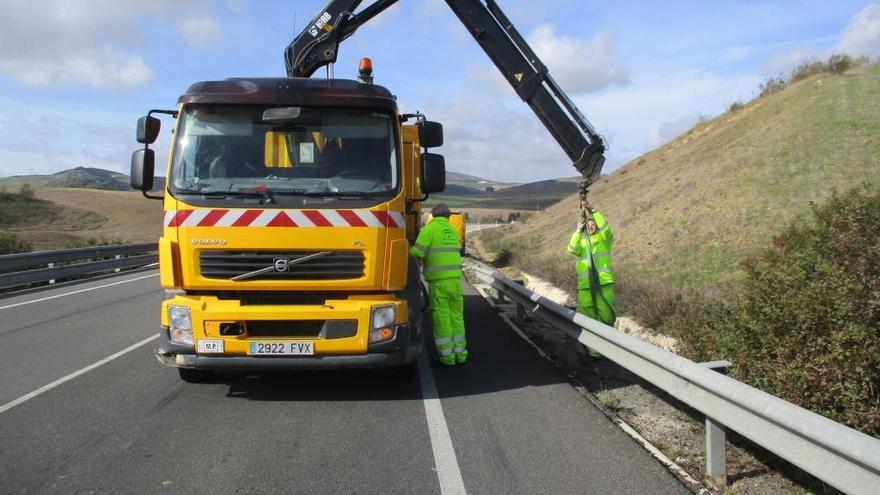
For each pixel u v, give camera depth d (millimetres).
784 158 19297
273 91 6219
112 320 10836
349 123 6254
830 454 3369
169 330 5883
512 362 8008
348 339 5832
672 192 22000
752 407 3869
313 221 5801
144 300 13367
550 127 9750
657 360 5086
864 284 5191
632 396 6625
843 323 4945
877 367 4637
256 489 4270
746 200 17469
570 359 7566
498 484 4367
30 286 16109
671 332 9453
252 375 7195
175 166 6027
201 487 4289
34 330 9898
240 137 6152
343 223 5832
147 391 6551
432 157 6762
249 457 4816
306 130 6191
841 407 4777
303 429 5449
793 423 3531
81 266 17422
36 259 15469
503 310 12320
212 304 5820
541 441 5184
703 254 15438
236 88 6242
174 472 4527
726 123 32688
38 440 5129
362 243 5859
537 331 10141
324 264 5828
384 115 6309
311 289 5844
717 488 4359
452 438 5242
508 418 5762
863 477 3154
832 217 6523
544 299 8555
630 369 5816
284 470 4582
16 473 4477
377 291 6008
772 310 5539
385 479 4441
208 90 6223
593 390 6930
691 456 4938
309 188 6039
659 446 5156
